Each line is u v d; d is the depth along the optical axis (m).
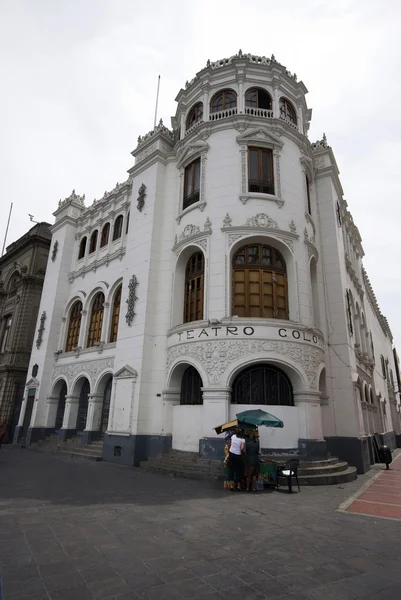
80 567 5.19
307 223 18.41
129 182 23.86
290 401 15.08
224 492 10.65
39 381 25.17
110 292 22.66
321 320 18.38
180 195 19.41
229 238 16.42
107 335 21.97
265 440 14.12
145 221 20.02
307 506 9.12
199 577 4.94
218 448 13.70
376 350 33.12
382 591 4.63
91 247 26.59
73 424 22.78
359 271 28.70
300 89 20.50
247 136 17.89
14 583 4.66
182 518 7.76
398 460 22.48
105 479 12.55
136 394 17.03
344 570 5.24
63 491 10.40
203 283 16.94
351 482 13.16
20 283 31.92
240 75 19.14
